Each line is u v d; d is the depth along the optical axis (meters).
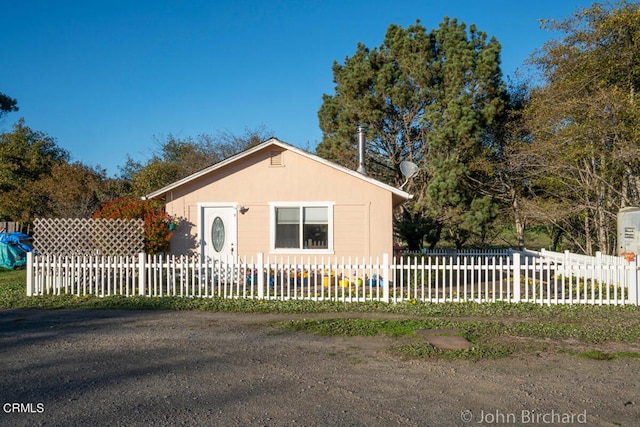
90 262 13.20
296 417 5.32
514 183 24.94
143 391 6.08
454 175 22.00
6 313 11.22
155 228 14.71
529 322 10.03
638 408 5.64
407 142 26.61
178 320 10.44
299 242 16.00
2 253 21.38
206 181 16.23
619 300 11.92
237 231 16.08
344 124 26.48
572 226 24.11
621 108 17.53
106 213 14.88
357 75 25.77
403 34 25.53
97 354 7.78
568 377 6.69
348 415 5.39
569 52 19.80
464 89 23.53
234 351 7.98
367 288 14.62
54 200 29.80
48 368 7.02
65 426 5.07
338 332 9.23
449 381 6.52
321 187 15.96
